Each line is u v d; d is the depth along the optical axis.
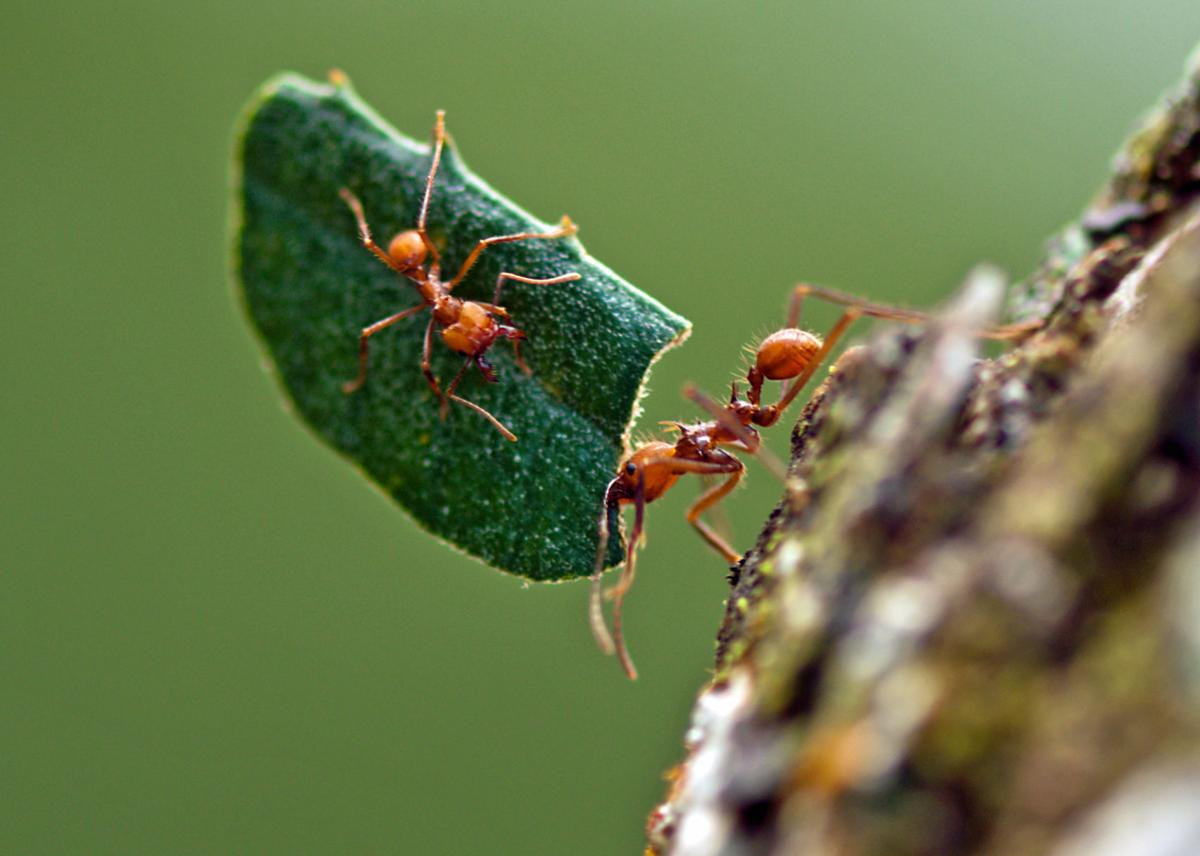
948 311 0.07
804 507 0.08
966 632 0.07
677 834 0.08
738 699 0.08
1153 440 0.07
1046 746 0.07
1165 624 0.07
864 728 0.07
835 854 0.07
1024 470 0.07
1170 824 0.06
